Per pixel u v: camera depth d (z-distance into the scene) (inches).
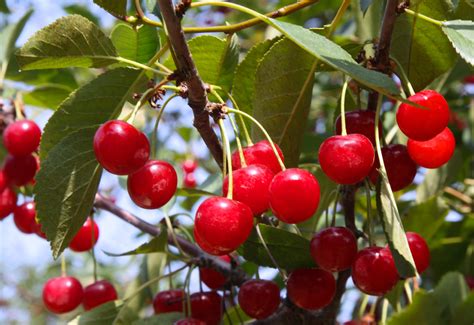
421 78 20.3
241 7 17.3
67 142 18.9
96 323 22.0
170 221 24.0
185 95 18.3
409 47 20.0
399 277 18.5
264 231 19.3
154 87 18.2
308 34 16.9
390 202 17.9
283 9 18.9
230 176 17.8
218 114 18.3
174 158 42.6
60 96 28.2
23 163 25.0
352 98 21.6
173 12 17.3
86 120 19.3
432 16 19.5
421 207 25.5
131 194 18.3
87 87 19.0
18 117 26.5
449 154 18.7
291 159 20.6
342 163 17.5
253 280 19.9
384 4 20.3
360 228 25.4
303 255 19.3
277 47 19.3
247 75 20.6
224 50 20.9
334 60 16.3
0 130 26.7
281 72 19.7
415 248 19.6
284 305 20.7
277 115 20.2
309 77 19.8
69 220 19.1
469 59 18.0
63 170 18.9
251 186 17.8
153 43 21.3
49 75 27.8
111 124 17.8
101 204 24.8
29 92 27.9
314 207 17.6
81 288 24.2
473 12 19.3
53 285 24.0
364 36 25.3
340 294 20.3
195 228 17.5
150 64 18.9
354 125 18.9
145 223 24.8
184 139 42.9
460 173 31.4
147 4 18.5
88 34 18.7
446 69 20.1
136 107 18.2
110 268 43.5
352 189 19.6
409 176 19.0
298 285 19.3
